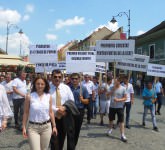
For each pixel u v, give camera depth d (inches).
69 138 272.2
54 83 266.2
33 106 231.6
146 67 525.7
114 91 395.5
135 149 341.4
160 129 471.8
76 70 414.3
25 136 234.2
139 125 505.7
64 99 268.5
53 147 266.5
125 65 521.3
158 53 1449.3
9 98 491.2
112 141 378.9
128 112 478.9
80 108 304.2
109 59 439.8
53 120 241.1
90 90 518.6
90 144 359.6
